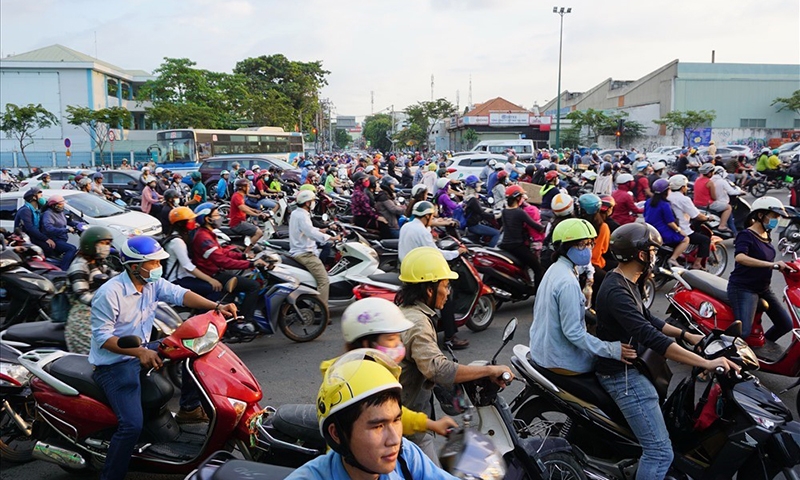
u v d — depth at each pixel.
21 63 48.44
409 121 82.25
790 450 3.49
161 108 43.53
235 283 6.41
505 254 8.09
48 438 4.35
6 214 12.24
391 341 2.94
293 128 58.09
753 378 3.81
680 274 6.24
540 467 3.20
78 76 49.31
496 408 3.25
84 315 4.82
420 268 3.33
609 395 3.80
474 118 60.62
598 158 30.97
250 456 4.05
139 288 4.15
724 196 12.84
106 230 4.96
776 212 5.59
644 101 61.78
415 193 10.25
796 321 5.52
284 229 16.00
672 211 9.16
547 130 61.09
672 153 41.72
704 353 3.87
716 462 3.68
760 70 57.31
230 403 4.02
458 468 2.95
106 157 48.94
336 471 1.89
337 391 1.76
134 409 3.99
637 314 3.60
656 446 3.62
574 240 3.79
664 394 3.79
